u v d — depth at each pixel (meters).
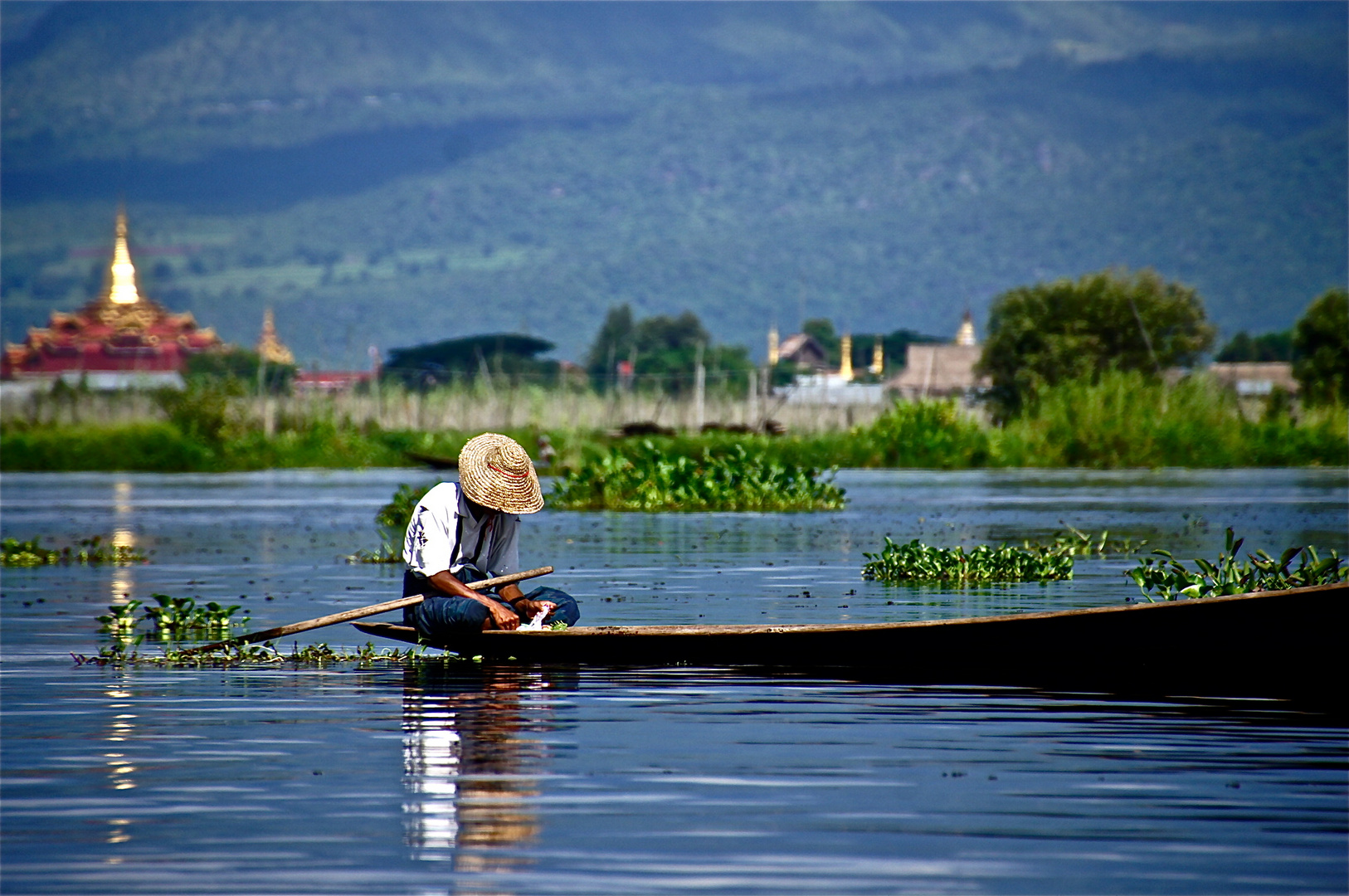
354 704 28.02
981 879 17.52
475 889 17.19
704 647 32.00
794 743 24.44
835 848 18.70
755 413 176.38
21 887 17.34
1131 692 28.80
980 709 27.17
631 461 97.81
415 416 182.50
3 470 158.50
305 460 163.38
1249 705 27.38
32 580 51.38
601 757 23.50
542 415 180.75
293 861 18.19
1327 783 21.73
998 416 199.62
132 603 38.53
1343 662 28.00
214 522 80.94
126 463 158.25
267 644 34.56
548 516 84.44
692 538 67.81
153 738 25.03
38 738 25.00
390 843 18.94
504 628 32.84
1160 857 18.31
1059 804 20.67
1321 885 17.33
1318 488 107.88
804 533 70.44
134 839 19.12
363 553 60.88
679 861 18.16
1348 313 195.38
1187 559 55.28
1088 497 97.75
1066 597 44.06
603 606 42.22
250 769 22.75
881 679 30.16
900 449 152.38
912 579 49.34
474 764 23.05
